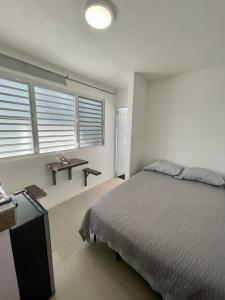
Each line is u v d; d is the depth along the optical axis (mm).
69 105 2691
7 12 1259
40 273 1148
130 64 2262
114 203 1660
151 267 1088
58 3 1171
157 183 2219
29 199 1304
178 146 2803
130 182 2254
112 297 1245
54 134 2516
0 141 1915
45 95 2312
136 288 1310
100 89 3207
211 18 1289
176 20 1321
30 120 2166
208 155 2500
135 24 1378
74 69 2480
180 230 1243
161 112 2938
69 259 1587
